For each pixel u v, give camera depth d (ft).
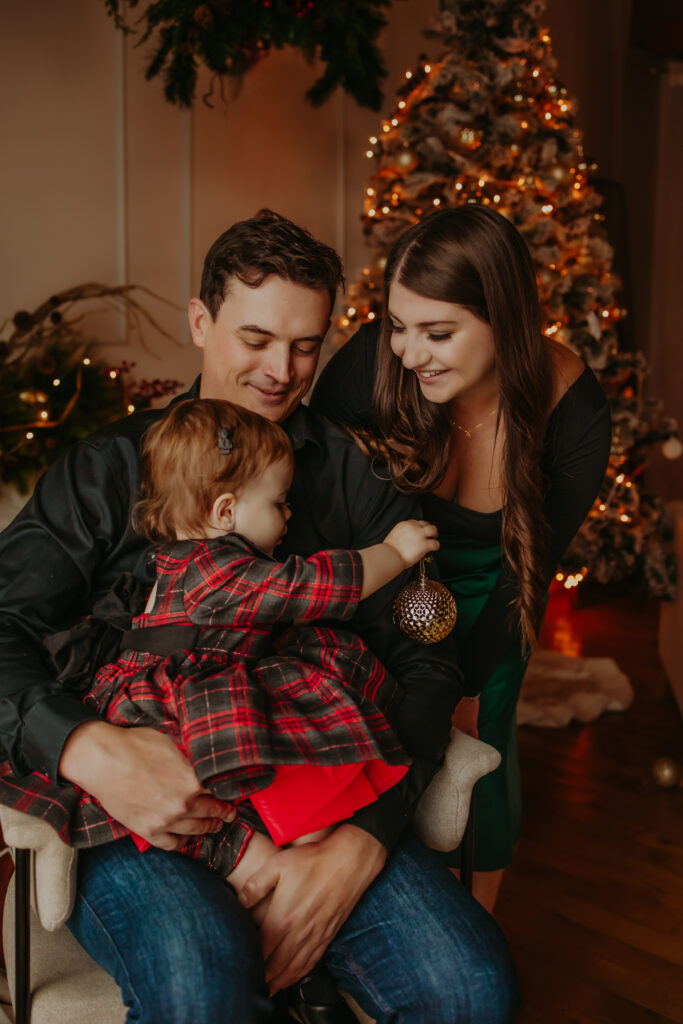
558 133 11.02
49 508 4.35
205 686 3.70
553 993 5.88
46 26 9.36
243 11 8.49
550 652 11.95
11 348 8.05
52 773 3.69
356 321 11.03
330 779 3.74
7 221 9.29
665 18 16.06
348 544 4.86
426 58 11.13
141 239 10.53
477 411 5.38
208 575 3.87
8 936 4.07
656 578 10.36
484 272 4.49
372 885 3.96
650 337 18.20
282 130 11.92
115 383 8.52
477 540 5.70
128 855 3.83
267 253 4.18
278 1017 4.12
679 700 9.67
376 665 4.20
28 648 4.11
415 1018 3.73
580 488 5.49
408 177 10.40
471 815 4.42
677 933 6.56
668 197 17.97
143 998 3.41
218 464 4.03
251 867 3.76
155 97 10.44
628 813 8.22
